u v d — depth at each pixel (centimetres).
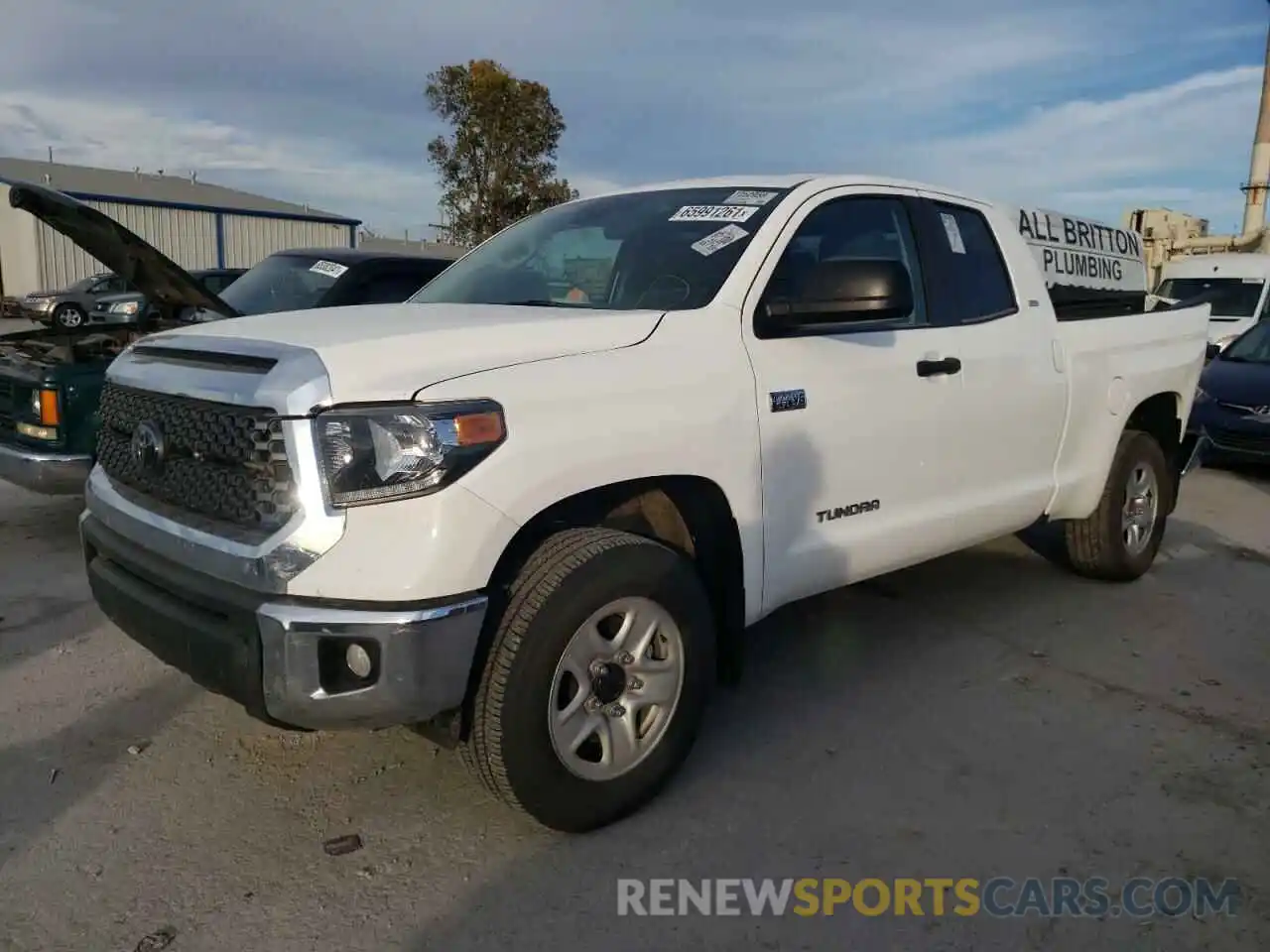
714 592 355
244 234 3862
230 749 368
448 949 265
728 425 336
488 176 3509
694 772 357
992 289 469
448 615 271
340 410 267
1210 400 970
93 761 357
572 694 307
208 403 295
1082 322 515
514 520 282
